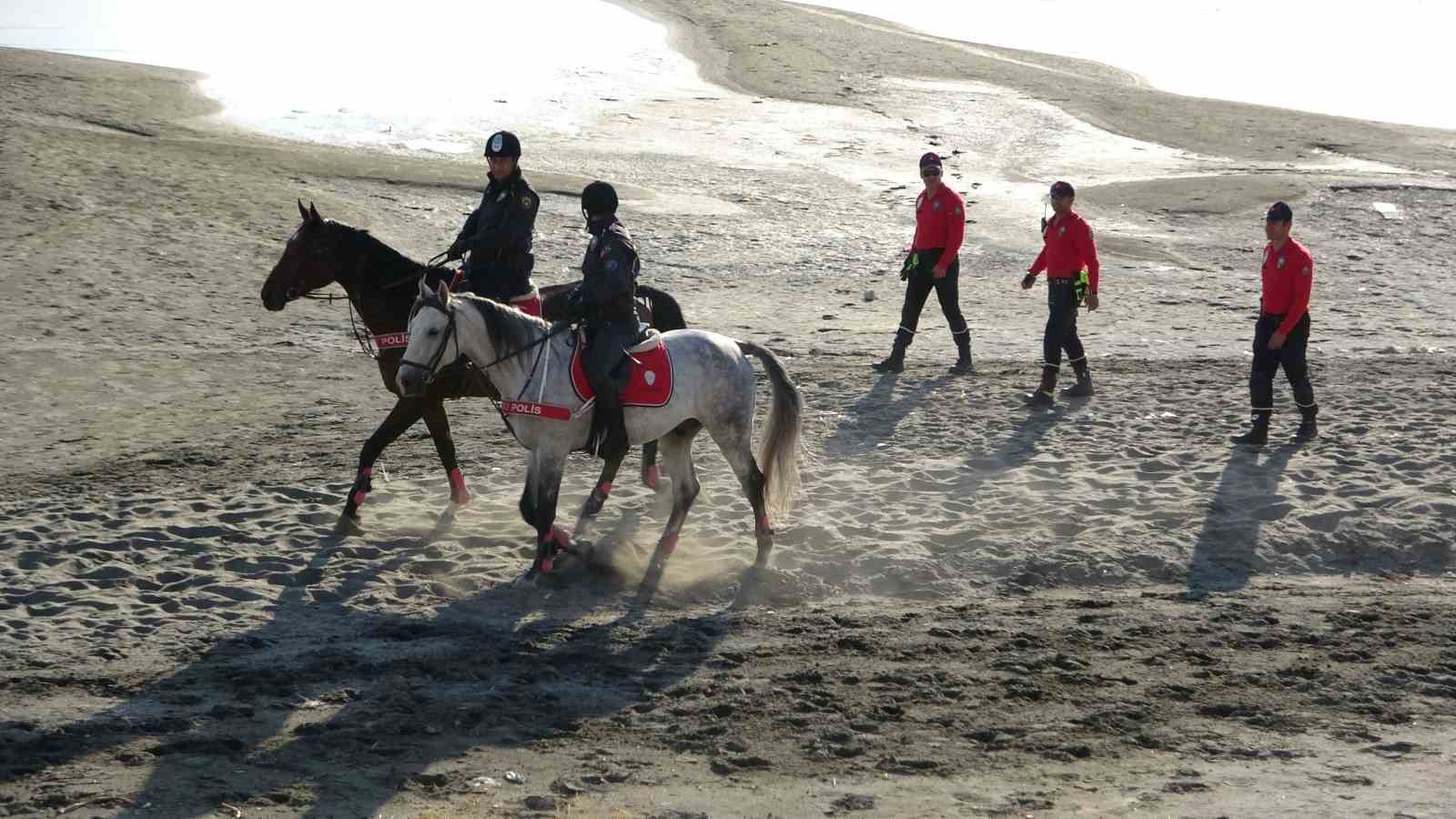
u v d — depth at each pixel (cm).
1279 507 1069
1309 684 787
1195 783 662
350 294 1030
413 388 856
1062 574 959
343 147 3062
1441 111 4497
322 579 928
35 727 706
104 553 955
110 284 1878
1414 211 2931
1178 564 977
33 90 3195
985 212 2823
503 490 1123
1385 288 2258
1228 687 783
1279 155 3612
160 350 1605
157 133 2952
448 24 5075
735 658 817
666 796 646
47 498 1078
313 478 1145
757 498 951
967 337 1547
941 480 1148
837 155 3359
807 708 748
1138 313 2036
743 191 2880
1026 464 1189
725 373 936
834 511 1072
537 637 844
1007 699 764
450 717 729
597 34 4947
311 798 641
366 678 779
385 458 1213
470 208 2514
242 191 2458
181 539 990
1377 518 1044
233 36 4622
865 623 876
